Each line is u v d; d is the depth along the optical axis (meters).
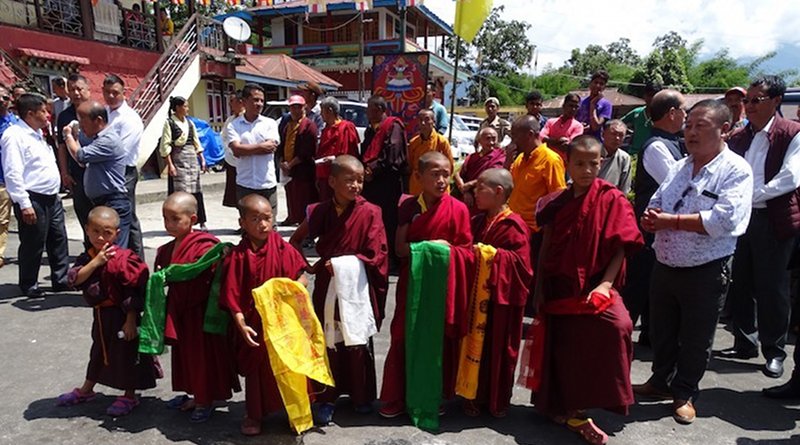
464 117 17.92
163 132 7.01
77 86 4.96
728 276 3.03
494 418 3.12
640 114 5.72
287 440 2.84
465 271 2.89
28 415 3.03
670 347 3.29
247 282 2.75
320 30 23.83
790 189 3.49
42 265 5.88
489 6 6.84
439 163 2.87
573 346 2.82
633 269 4.07
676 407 3.17
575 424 2.93
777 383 3.66
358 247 2.91
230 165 6.98
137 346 2.99
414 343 2.94
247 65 16.81
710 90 38.28
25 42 10.85
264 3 18.77
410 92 7.43
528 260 2.88
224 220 8.42
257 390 2.82
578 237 2.73
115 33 13.87
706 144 2.89
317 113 7.92
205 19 14.21
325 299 2.95
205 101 15.46
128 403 3.07
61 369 3.58
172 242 3.01
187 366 2.91
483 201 2.97
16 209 4.64
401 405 3.07
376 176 5.75
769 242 3.64
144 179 11.91
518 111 29.75
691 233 2.97
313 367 2.77
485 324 2.95
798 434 3.04
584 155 2.69
